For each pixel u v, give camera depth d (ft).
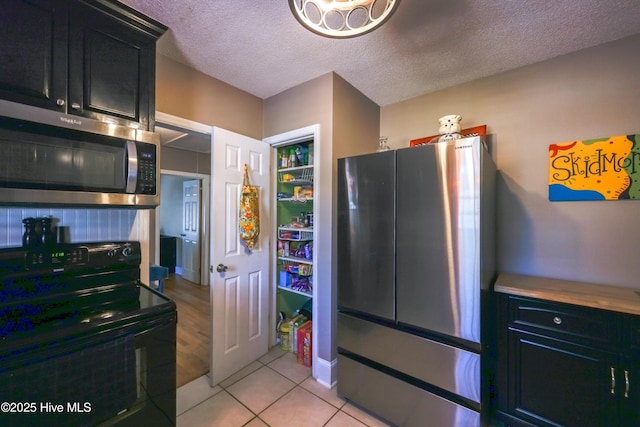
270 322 8.58
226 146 7.04
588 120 5.69
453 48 5.74
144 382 3.92
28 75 3.60
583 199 5.70
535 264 6.20
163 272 10.33
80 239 5.03
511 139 6.53
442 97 7.60
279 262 8.91
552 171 6.03
